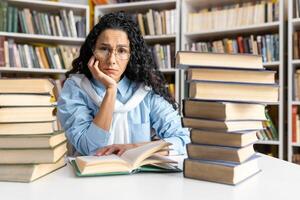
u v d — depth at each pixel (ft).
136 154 2.30
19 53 8.32
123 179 2.04
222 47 8.13
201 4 8.85
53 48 8.69
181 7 8.55
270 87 2.05
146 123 4.11
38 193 1.70
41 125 2.04
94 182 1.95
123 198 1.64
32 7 8.92
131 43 4.08
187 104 2.10
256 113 2.19
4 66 8.11
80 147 3.37
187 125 2.14
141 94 4.11
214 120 1.98
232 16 8.05
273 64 7.42
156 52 8.61
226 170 1.95
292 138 7.14
